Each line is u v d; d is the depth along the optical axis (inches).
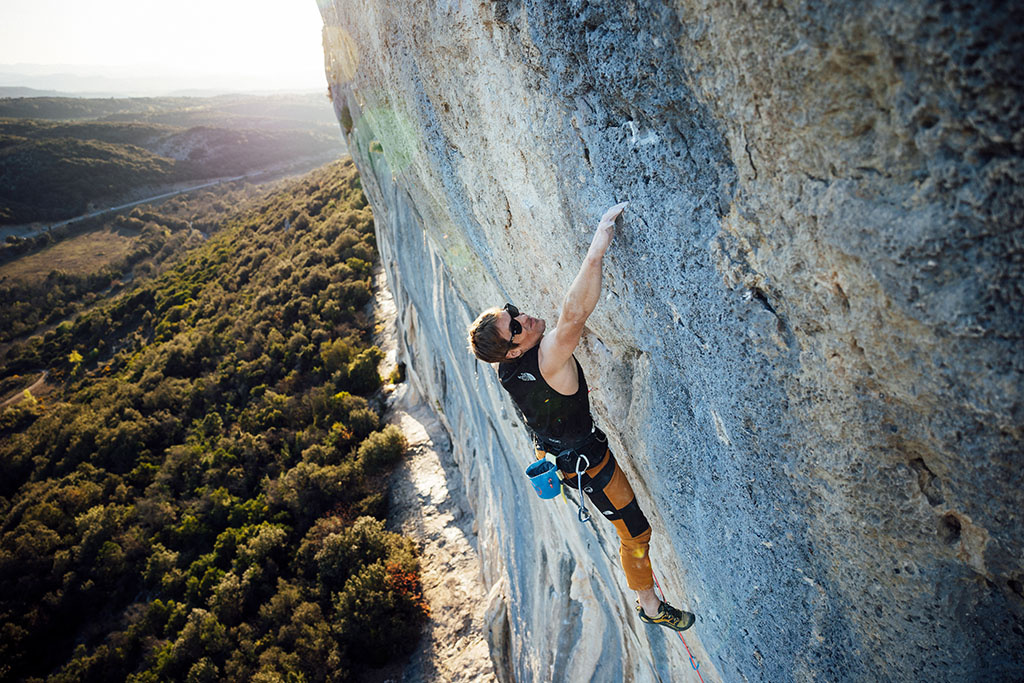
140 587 812.0
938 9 38.0
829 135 50.0
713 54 56.5
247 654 591.2
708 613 116.0
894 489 65.6
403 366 904.3
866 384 60.4
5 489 1183.6
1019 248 42.4
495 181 129.0
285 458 867.4
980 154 41.3
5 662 752.3
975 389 50.6
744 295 68.9
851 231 52.4
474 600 550.3
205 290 1637.6
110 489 1002.7
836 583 80.4
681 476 102.6
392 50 165.2
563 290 124.0
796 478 75.9
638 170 75.9
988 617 66.5
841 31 44.1
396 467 735.7
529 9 79.4
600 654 237.8
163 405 1141.1
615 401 117.5
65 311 2331.4
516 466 284.7
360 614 550.6
